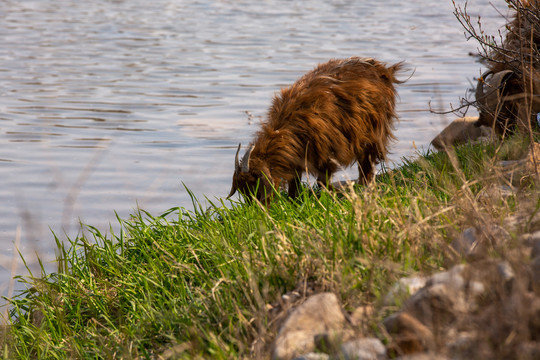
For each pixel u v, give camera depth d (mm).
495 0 49406
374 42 32281
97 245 8516
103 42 32812
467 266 4598
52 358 6535
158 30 37875
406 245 5648
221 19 43812
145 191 12367
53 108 19172
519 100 10180
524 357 3654
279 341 4738
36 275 8898
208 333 5480
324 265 5723
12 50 29906
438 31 36125
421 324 4188
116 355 6137
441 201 6562
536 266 4371
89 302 7270
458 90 20469
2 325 7621
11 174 13438
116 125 17328
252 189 9547
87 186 12711
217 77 23656
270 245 6461
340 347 4344
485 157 8180
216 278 6523
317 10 49844
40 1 55000
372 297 5273
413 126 16047
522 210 5797
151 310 6383
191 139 15984
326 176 9859
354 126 10102
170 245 7699
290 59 27344
